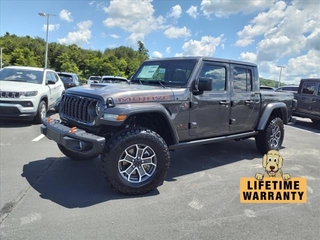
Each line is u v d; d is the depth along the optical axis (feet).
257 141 18.43
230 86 15.12
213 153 18.79
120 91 11.31
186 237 8.57
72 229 8.80
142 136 11.25
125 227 9.04
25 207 10.12
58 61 243.19
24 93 23.35
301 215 10.28
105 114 10.66
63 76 47.01
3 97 22.71
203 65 13.78
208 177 14.07
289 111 20.04
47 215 9.61
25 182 12.44
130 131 11.28
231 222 9.60
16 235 8.33
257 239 8.61
